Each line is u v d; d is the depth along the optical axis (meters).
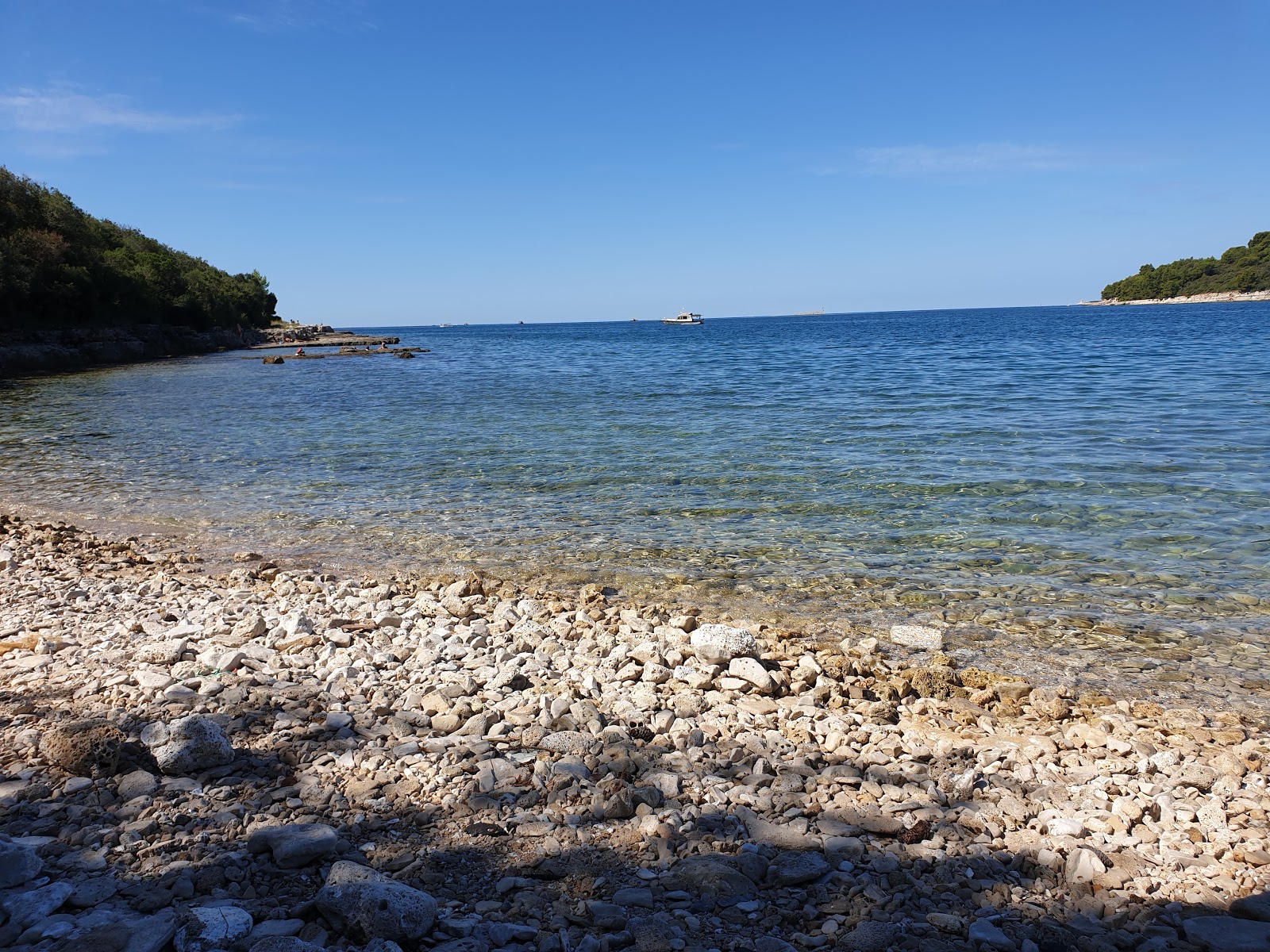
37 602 9.75
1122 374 40.28
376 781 5.43
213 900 4.09
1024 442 20.64
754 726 6.66
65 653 7.99
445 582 10.89
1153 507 14.09
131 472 19.34
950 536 12.86
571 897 4.26
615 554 12.36
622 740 6.21
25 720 6.30
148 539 13.57
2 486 17.91
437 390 41.31
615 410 30.27
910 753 6.16
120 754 5.48
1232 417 24.08
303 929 3.80
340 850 4.56
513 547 12.77
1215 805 5.27
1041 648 8.79
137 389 43.47
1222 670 8.18
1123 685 7.91
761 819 5.11
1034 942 3.94
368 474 18.73
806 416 26.86
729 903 4.23
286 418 29.66
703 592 10.69
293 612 9.42
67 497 16.78
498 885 4.34
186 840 4.64
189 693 6.80
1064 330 109.56
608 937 3.84
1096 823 5.09
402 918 3.75
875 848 4.82
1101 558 11.64
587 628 9.12
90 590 10.39
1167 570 11.08
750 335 136.88
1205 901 4.32
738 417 27.16
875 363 54.44
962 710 7.10
